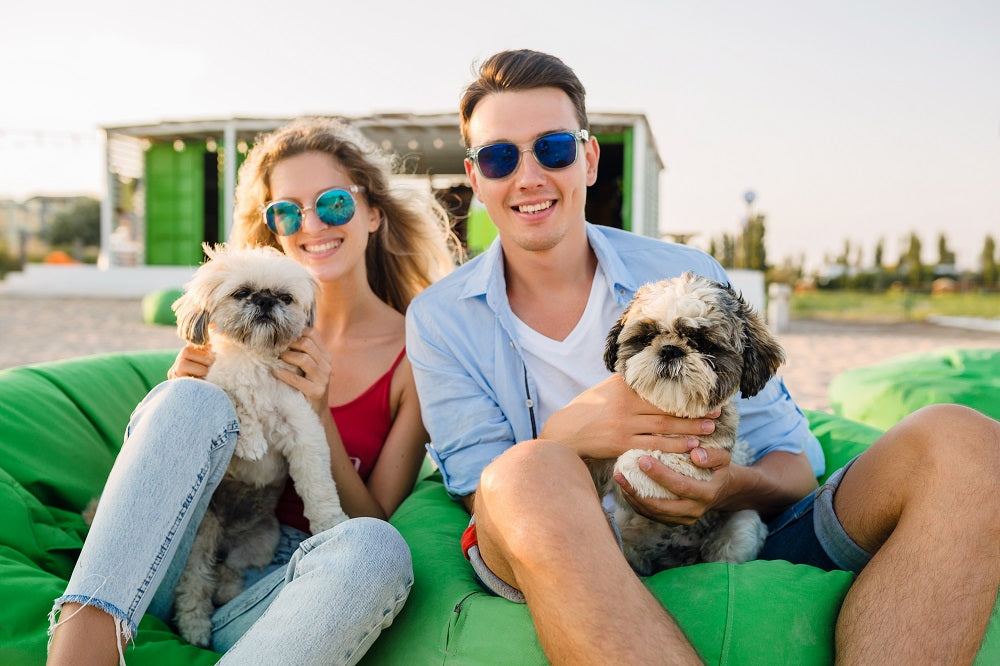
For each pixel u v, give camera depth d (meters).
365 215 3.53
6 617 2.20
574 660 1.80
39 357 10.02
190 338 2.90
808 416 3.95
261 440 2.71
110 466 3.29
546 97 2.81
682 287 2.54
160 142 22.30
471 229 14.75
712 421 2.37
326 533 2.25
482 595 2.22
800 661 1.98
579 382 2.90
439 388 2.98
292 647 2.00
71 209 43.22
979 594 1.85
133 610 2.08
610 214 21.33
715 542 2.58
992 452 1.98
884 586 1.92
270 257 3.06
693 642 2.01
